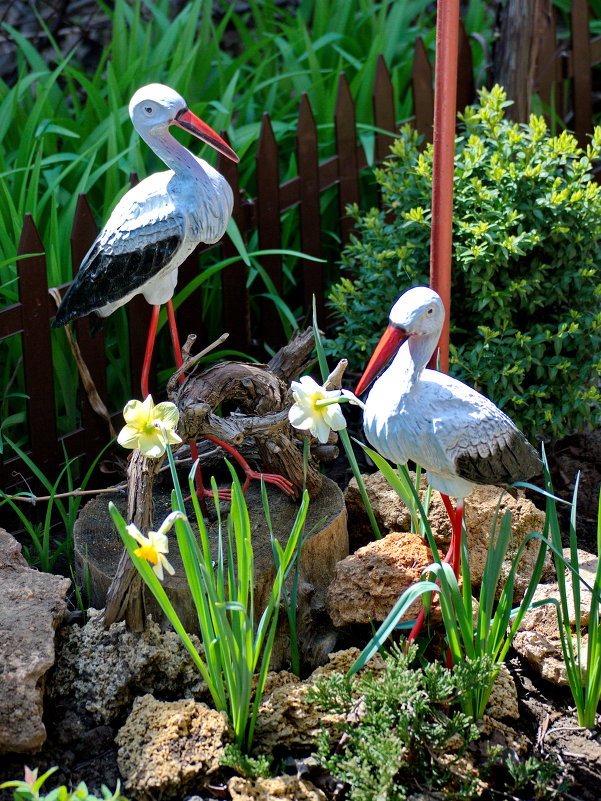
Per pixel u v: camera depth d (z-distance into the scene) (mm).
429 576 2855
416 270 3785
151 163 4766
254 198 4859
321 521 3236
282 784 2629
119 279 3145
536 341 3654
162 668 2932
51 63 6555
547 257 3799
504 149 3820
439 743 2674
